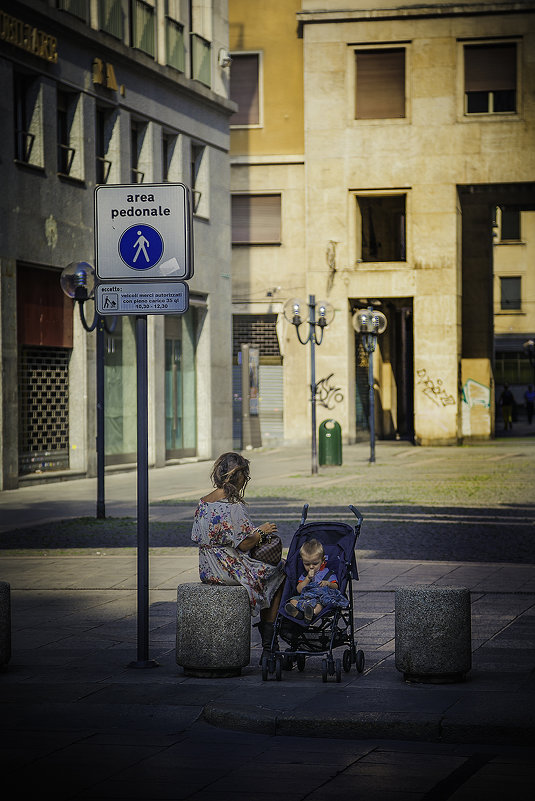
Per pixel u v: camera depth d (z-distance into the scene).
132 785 6.41
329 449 31.38
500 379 74.88
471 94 40.47
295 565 9.11
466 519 19.09
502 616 11.06
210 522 9.15
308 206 41.25
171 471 31.55
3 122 25.41
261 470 30.34
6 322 25.53
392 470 29.81
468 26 40.19
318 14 40.69
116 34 30.09
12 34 25.42
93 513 20.83
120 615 11.51
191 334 35.12
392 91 40.75
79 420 28.62
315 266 41.25
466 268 44.00
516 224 74.50
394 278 40.91
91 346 28.88
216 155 36.16
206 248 35.31
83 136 28.66
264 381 42.75
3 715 7.85
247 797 6.20
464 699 7.84
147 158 32.22
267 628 9.27
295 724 7.45
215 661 8.76
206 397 35.38
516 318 74.62
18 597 12.52
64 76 27.84
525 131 40.09
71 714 7.87
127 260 9.38
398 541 16.50
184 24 34.03
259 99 42.97
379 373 47.34
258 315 42.94
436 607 8.39
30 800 6.16
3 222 25.45
